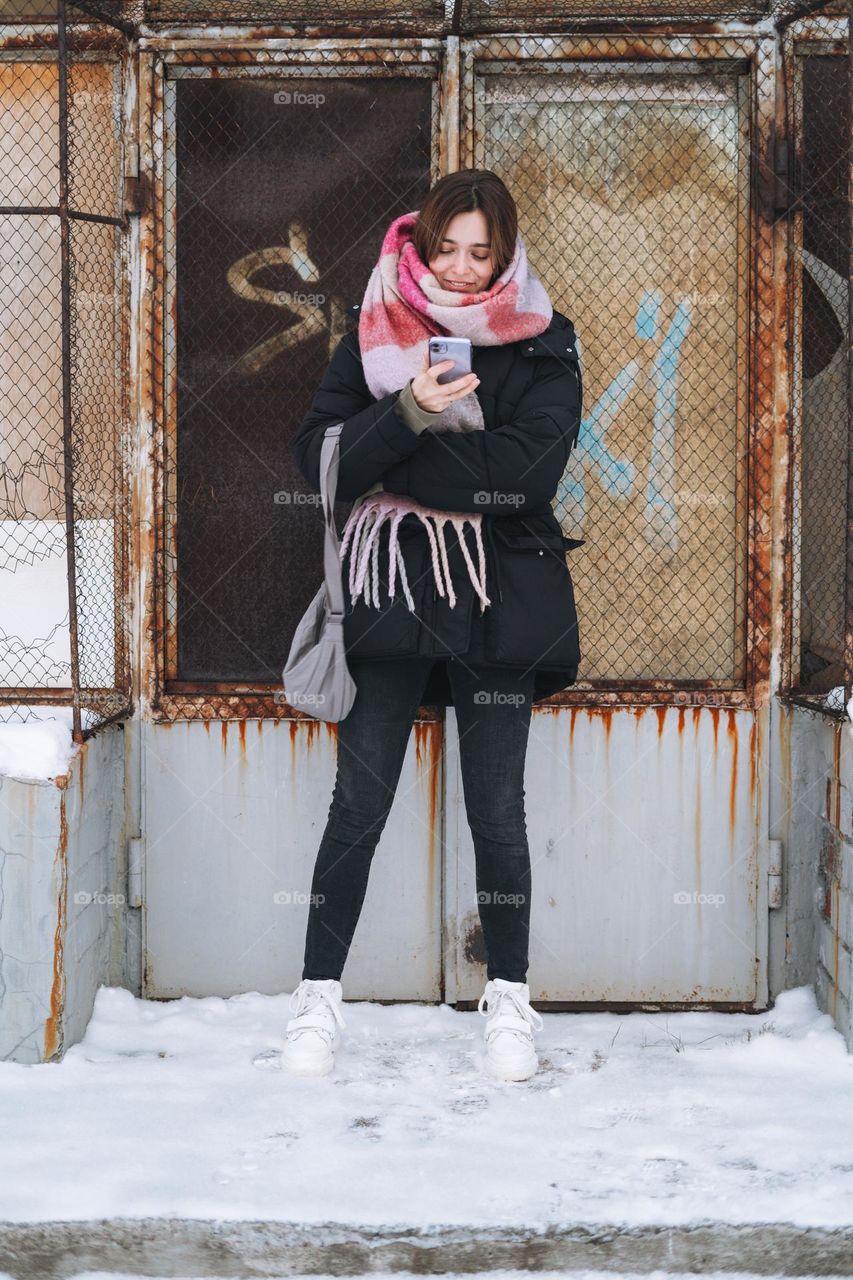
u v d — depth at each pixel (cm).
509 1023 269
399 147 314
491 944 275
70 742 279
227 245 315
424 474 254
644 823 313
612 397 319
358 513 269
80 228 315
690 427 319
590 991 316
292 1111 252
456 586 259
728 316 317
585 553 320
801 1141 240
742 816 313
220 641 321
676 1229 214
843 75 311
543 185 315
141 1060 276
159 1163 230
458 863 312
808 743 310
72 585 281
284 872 316
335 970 275
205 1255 214
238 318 317
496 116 313
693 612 321
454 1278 215
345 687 261
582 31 306
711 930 315
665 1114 251
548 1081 267
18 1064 271
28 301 320
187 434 318
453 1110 253
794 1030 297
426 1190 222
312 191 315
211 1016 305
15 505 322
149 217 309
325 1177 226
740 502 318
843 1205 218
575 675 271
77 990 283
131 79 308
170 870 316
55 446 321
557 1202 219
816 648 318
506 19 303
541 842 314
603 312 317
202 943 317
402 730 269
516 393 266
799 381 311
